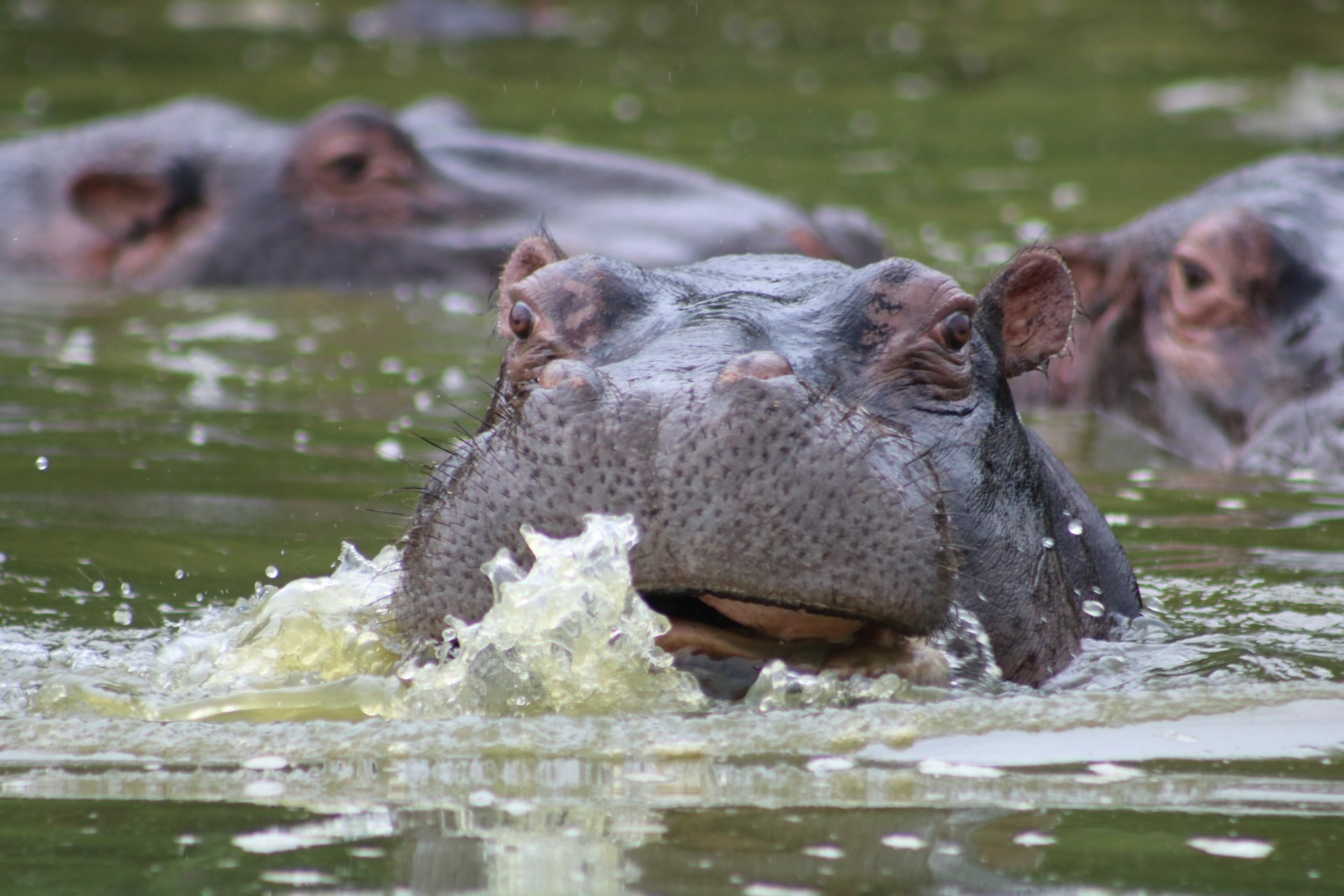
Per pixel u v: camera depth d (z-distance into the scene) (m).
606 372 12.48
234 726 11.87
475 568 12.13
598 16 85.38
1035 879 9.05
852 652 12.92
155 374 27.16
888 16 85.94
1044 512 15.50
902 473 12.26
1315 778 10.95
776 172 50.66
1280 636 15.95
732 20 85.06
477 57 73.50
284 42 75.38
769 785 10.56
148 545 17.92
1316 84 65.56
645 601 12.73
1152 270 28.55
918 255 38.72
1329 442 24.42
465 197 36.91
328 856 9.29
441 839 9.54
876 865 9.17
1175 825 9.98
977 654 13.55
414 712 12.24
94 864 9.21
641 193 37.38
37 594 16.09
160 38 75.06
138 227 36.28
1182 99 64.06
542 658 12.31
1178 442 26.70
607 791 10.44
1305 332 26.20
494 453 12.35
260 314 32.47
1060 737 11.71
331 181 36.19
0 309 32.19
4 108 55.78
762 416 11.66
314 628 14.14
